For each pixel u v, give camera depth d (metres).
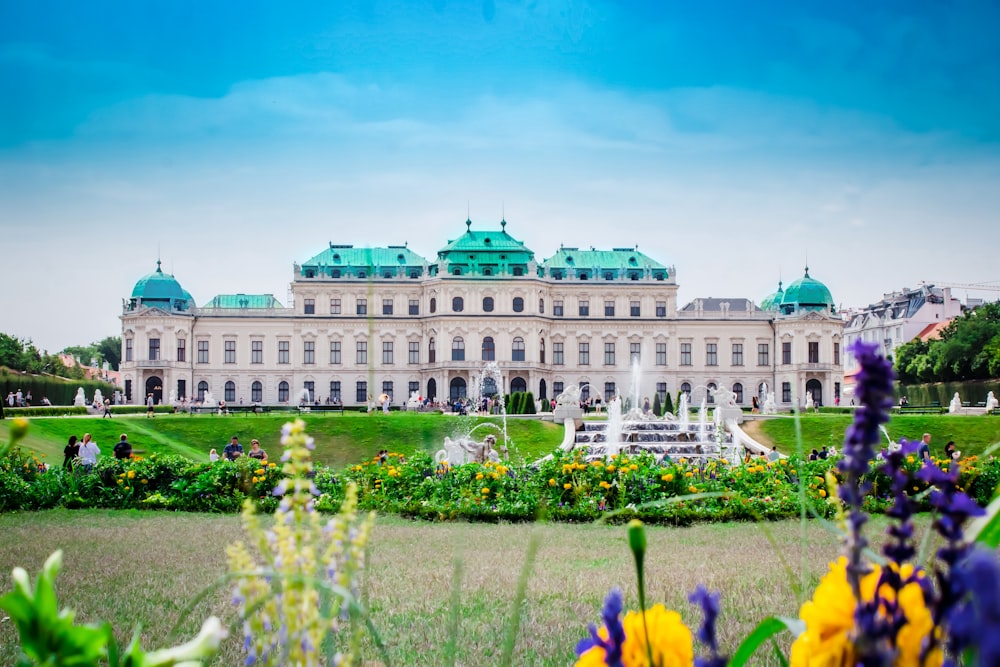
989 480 29.72
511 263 129.50
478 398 122.69
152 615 13.52
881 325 180.00
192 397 128.38
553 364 132.00
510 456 66.19
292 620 4.71
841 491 3.57
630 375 132.38
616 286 132.62
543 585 15.88
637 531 3.83
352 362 129.75
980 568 2.14
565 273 134.00
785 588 15.27
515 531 24.50
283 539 4.80
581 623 13.05
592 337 132.50
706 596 3.60
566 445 66.19
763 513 27.22
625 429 67.06
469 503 27.59
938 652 3.46
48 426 63.62
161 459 32.25
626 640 3.94
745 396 133.00
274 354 129.62
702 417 64.50
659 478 28.17
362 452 69.94
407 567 17.95
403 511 28.41
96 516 28.75
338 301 130.25
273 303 136.00
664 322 132.75
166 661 3.51
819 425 74.25
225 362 129.00
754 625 12.62
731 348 133.50
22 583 3.54
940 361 127.69
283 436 4.93
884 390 3.47
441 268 128.50
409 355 130.12
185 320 127.31
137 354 125.56
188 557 19.34
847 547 3.54
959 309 171.50
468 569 17.67
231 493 31.03
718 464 31.02
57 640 3.50
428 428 74.19
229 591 15.28
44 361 137.50
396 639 12.15
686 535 23.45
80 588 15.74
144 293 127.50
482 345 126.69
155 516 28.81
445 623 13.08
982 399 119.38
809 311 131.00
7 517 28.41
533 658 11.19
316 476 30.17
